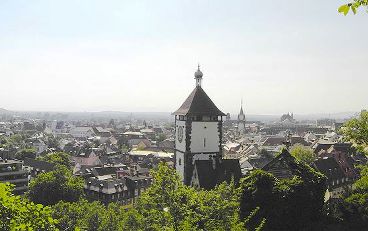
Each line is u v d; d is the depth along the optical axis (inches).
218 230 1407.5
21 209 914.1
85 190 5157.5
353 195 1924.2
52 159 6584.6
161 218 1572.3
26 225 892.0
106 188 4859.7
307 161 4953.3
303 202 2010.3
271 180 2027.6
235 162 2974.9
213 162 2928.2
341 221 2081.7
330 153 5910.4
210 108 3041.3
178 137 3149.6
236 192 2018.9
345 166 5196.9
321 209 2096.5
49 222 938.1
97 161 7800.2
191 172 2977.4
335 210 2135.8
